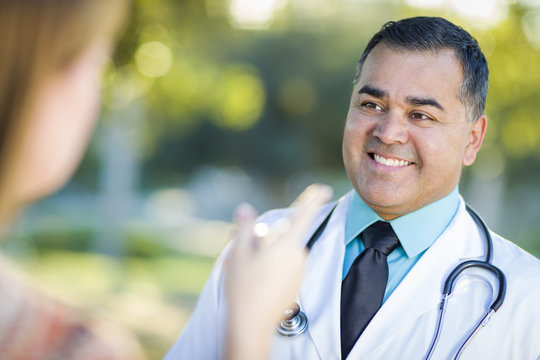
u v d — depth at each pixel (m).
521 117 7.59
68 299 0.56
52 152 0.53
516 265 1.55
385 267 1.58
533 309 1.45
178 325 6.54
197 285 9.76
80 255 12.30
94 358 0.51
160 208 23.84
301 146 16.39
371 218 1.66
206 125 17.22
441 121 1.53
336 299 1.58
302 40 15.24
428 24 1.55
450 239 1.60
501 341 1.44
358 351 1.49
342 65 15.15
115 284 8.94
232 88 13.97
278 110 16.39
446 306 1.49
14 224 0.56
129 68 5.11
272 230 0.76
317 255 1.71
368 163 1.59
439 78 1.52
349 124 1.63
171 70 7.39
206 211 24.81
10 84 0.49
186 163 19.81
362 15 14.70
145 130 15.77
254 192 19.67
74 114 0.55
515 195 20.30
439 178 1.57
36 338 0.50
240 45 14.94
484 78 1.60
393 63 1.54
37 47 0.49
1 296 0.50
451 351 1.44
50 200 21.22
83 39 0.52
